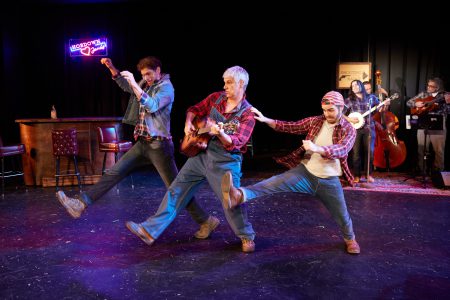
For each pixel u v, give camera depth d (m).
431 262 3.02
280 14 8.05
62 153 5.75
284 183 2.93
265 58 8.37
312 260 3.04
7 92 7.63
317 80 8.16
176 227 3.83
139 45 8.43
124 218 4.20
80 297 2.47
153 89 3.26
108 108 8.57
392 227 3.88
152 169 7.20
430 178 6.45
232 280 2.70
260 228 3.83
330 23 7.39
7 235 3.68
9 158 7.68
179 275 2.78
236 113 3.01
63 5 8.29
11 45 7.77
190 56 8.52
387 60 7.21
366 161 6.33
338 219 3.11
